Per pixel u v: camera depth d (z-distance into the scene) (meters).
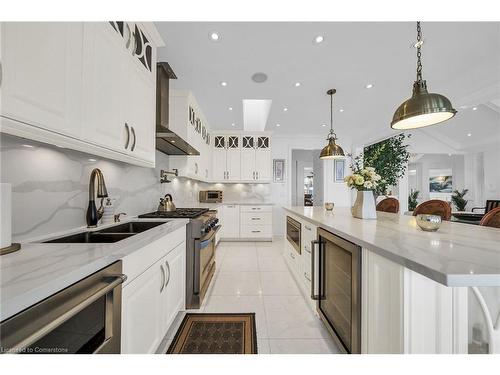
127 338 1.06
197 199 4.86
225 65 2.53
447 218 1.98
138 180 2.31
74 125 1.01
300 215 2.43
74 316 0.75
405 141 6.47
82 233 1.41
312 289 1.88
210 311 2.09
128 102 1.48
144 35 1.72
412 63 2.50
